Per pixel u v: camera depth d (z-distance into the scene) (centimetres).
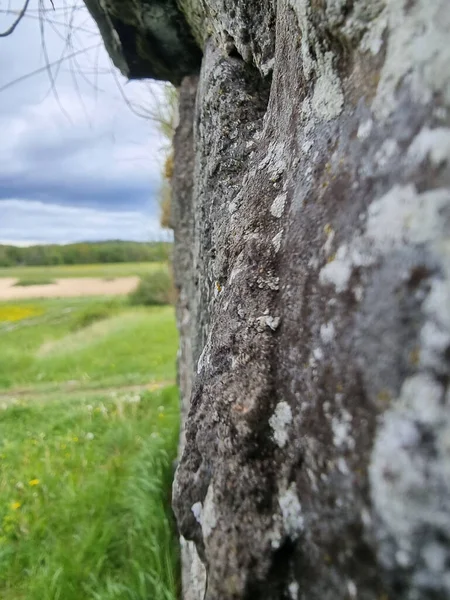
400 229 52
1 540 268
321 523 58
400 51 55
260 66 123
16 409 512
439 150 49
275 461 67
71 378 683
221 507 72
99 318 1290
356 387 54
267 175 89
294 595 63
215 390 79
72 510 281
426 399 46
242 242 87
